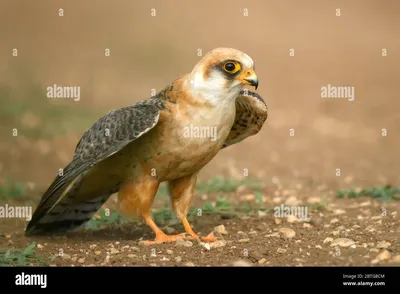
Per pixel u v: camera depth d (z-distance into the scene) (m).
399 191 13.98
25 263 9.89
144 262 9.78
